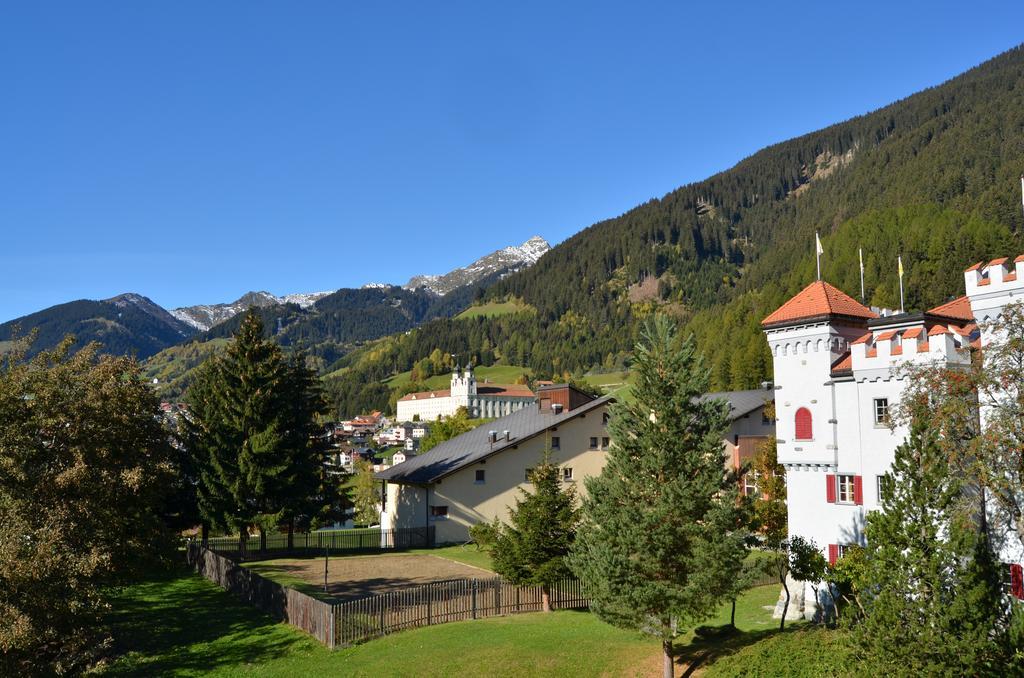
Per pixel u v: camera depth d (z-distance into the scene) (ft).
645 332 86.33
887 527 66.39
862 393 104.73
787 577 113.80
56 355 102.99
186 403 216.95
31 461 92.17
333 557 180.55
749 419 196.95
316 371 207.10
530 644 98.12
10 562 74.43
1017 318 71.15
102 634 109.19
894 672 64.03
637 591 79.56
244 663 98.99
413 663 92.94
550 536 118.62
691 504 79.46
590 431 216.54
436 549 192.95
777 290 607.78
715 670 82.48
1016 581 82.48
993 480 65.87
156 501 131.64
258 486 172.96
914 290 517.14
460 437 240.53
